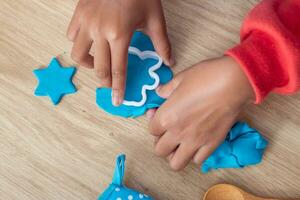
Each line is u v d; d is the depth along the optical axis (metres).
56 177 0.53
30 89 0.55
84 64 0.53
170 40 0.56
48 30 0.56
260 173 0.53
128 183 0.53
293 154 0.53
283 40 0.45
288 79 0.47
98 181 0.53
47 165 0.53
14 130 0.54
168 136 0.51
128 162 0.53
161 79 0.55
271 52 0.46
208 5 0.56
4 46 0.56
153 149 0.54
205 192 0.53
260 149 0.53
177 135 0.51
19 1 0.57
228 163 0.53
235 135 0.53
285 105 0.54
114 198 0.51
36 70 0.55
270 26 0.45
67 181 0.53
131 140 0.54
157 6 0.52
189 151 0.51
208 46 0.56
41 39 0.56
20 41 0.56
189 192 0.53
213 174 0.53
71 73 0.55
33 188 0.53
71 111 0.54
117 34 0.50
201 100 0.49
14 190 0.53
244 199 0.52
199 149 0.51
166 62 0.54
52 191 0.53
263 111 0.54
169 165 0.53
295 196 0.52
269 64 0.46
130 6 0.50
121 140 0.54
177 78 0.52
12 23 0.57
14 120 0.54
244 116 0.54
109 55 0.51
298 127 0.54
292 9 0.47
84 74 0.55
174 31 0.56
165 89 0.53
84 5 0.51
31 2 0.57
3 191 0.53
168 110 0.50
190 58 0.55
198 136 0.51
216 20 0.56
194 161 0.52
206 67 0.50
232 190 0.52
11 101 0.55
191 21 0.56
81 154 0.54
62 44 0.56
